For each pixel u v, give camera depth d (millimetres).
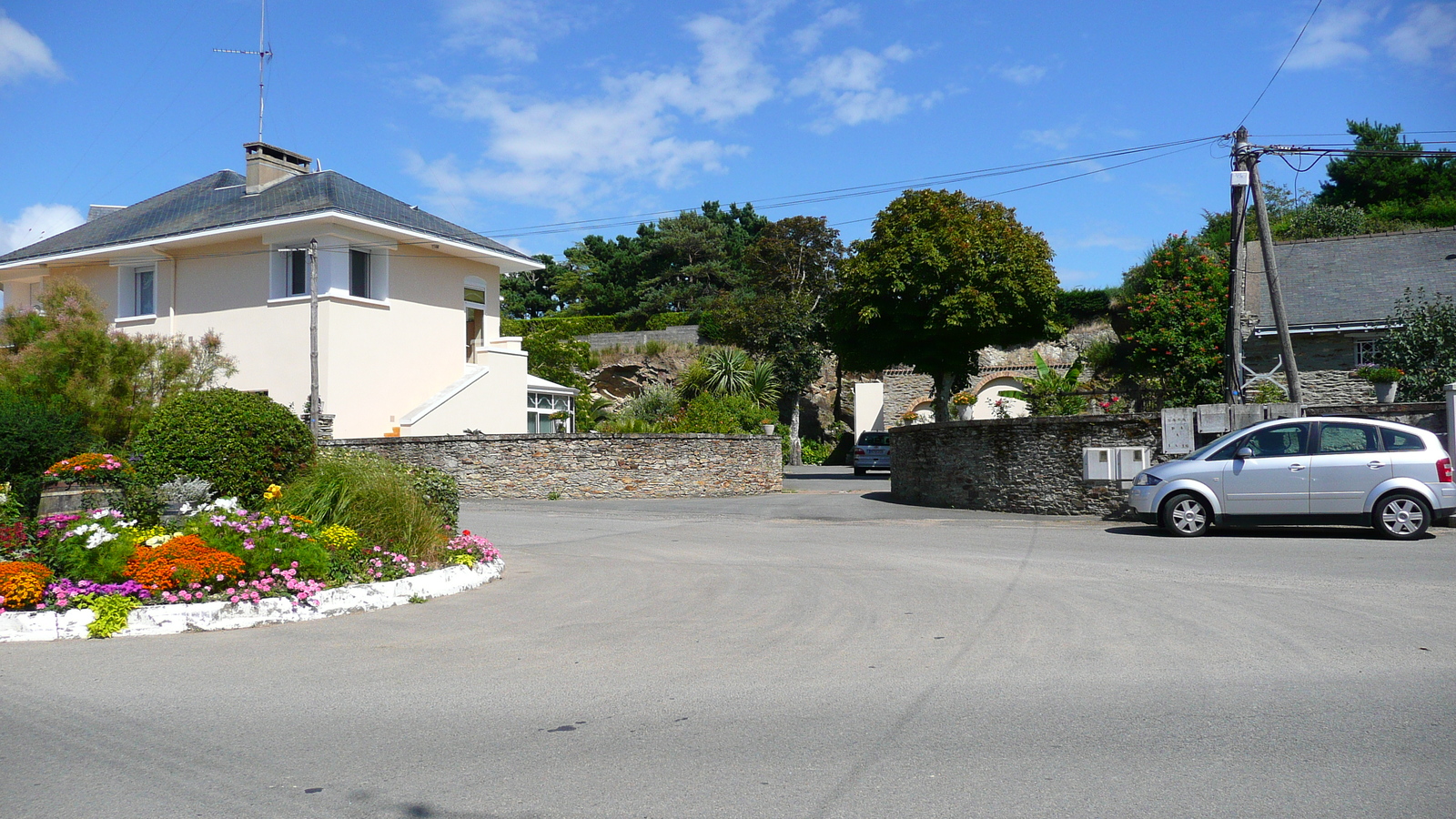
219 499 10016
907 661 6367
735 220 72750
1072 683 5730
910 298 29281
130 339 19688
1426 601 8062
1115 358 35656
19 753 4832
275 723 5301
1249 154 17594
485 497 22156
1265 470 12742
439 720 5309
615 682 6023
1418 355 21016
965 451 18969
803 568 10828
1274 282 17312
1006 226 29656
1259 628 7090
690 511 18953
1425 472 12102
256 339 26250
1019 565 10711
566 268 71438
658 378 44625
